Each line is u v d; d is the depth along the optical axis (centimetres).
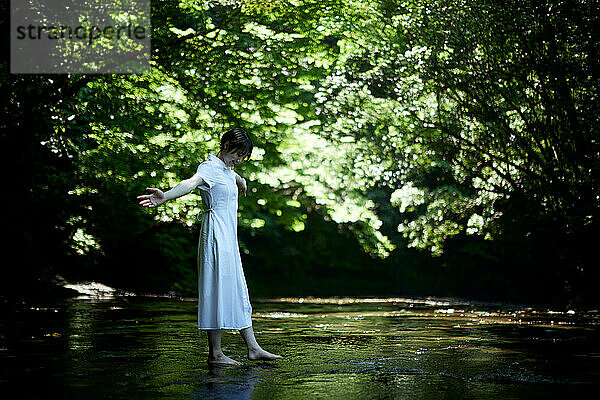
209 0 1241
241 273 479
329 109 1487
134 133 1226
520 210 1387
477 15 1198
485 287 1888
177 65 1238
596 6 1064
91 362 461
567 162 1191
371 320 866
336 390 361
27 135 1223
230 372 422
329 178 1471
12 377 398
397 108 1374
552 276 1415
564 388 365
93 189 1277
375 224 1524
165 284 1717
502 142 1300
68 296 1292
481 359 483
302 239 2741
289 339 628
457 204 1548
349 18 1291
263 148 1373
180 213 1236
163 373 417
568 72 1109
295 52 1295
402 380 393
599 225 1132
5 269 1324
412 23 1269
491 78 1234
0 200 1322
